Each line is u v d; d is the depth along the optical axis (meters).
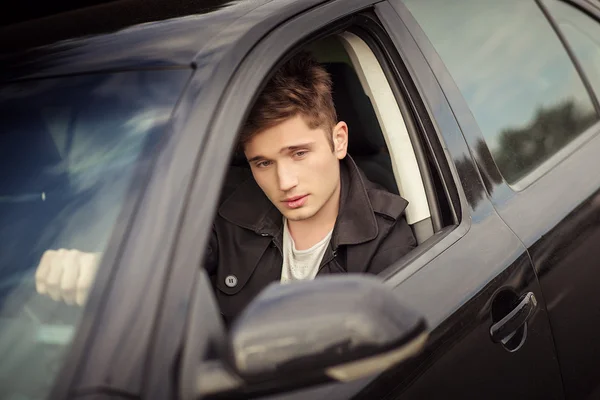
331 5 1.70
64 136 1.46
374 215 1.84
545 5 2.44
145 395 1.12
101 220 1.31
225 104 1.39
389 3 1.89
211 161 1.33
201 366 1.18
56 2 3.30
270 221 1.94
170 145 1.34
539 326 1.84
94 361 1.14
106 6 1.93
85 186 1.36
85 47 1.63
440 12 2.04
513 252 1.81
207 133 1.35
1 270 1.35
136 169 1.34
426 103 1.85
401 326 1.17
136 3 1.87
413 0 1.97
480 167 1.89
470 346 1.64
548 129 2.20
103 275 1.23
